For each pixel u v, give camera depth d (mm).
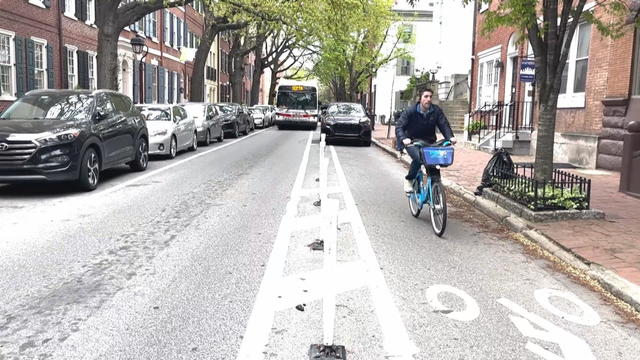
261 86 94125
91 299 4746
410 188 8242
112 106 11578
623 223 7652
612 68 13352
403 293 5055
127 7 18453
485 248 6754
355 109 22906
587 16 8828
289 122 34406
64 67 22953
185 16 40812
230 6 22219
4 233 6918
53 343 3916
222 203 9070
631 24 12312
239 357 3744
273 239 6777
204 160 15500
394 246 6676
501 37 20469
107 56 18203
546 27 8219
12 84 19422
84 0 24781
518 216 8062
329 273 3559
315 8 22141
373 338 4098
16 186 10531
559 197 7945
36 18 20859
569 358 3912
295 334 4117
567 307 4879
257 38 41688
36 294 4840
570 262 6066
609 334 4340
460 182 11438
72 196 9547
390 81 51719
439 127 7773
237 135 25922
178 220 7785
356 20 30188
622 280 5312
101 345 3898
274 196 9773
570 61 15484
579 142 14641
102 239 6688
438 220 7234
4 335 4035
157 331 4137
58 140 9242
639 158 9750
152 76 33094
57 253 6070
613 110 13289
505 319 4551
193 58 33219
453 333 4238
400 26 39969
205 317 4402
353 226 7668
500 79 20516
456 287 5285
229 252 6203
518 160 15688
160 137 15211
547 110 8289
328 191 10539
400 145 7887
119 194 9805
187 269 5590
